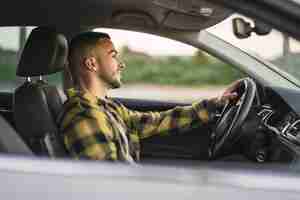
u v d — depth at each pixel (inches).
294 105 135.7
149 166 79.8
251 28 131.1
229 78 155.7
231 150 134.7
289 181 77.2
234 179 77.5
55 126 117.7
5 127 92.1
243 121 132.2
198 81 453.7
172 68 489.1
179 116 143.0
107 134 115.4
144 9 147.9
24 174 78.7
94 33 127.0
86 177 78.1
